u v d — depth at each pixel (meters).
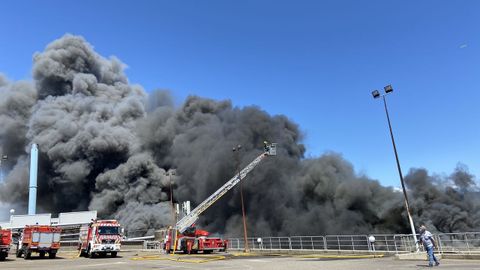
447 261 20.89
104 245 39.03
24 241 39.97
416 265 18.88
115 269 23.47
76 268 25.02
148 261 31.48
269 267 21.03
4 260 35.69
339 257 28.58
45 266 27.58
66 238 69.81
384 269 17.20
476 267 16.50
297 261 25.28
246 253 39.38
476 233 22.81
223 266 23.23
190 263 27.48
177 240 43.12
